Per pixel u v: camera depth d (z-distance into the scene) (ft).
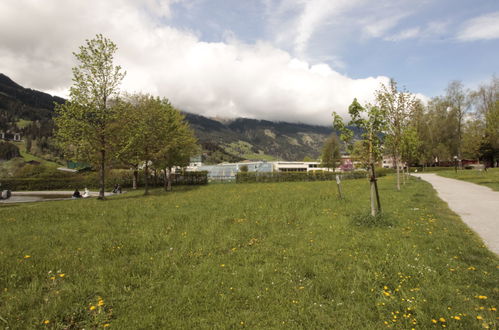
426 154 227.20
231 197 64.80
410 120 71.92
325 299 14.89
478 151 184.65
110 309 14.14
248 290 15.75
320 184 113.39
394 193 64.08
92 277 17.93
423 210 39.29
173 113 110.42
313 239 25.76
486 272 17.46
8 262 20.56
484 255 20.83
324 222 32.83
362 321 12.94
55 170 170.81
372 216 31.63
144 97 114.01
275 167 413.39
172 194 84.17
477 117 189.06
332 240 25.03
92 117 76.74
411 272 17.49
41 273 18.57
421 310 13.60
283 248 23.38
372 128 33.42
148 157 91.45
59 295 15.39
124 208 49.55
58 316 13.69
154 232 29.60
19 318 13.29
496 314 13.00
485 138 172.96
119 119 80.33
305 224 32.22
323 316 13.21
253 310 13.94
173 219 36.94
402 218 33.94
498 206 43.11
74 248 24.38
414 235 26.04
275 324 12.78
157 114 97.35
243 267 19.13
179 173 154.92
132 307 14.30
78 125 73.87
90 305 14.62
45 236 28.73
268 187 103.86
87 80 74.49
